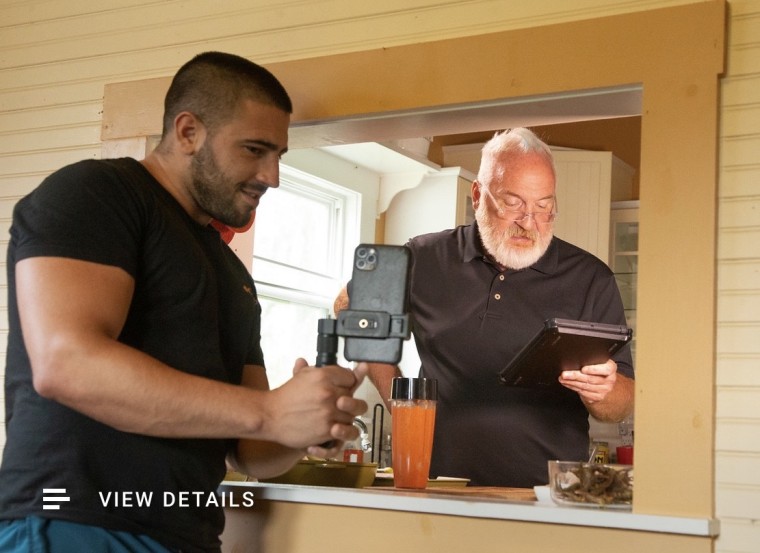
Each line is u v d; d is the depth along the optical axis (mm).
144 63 2580
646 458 1810
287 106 1846
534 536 1790
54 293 1516
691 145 1868
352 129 2354
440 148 4906
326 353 1569
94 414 1527
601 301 2848
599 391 2338
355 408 1564
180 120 1782
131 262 1617
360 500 1929
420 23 2221
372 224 4555
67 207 1570
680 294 1833
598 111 2125
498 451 2715
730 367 1804
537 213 2801
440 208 4582
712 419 1779
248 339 1919
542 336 2166
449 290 2879
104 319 1539
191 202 1806
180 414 1531
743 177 1848
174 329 1695
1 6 2830
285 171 4035
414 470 2090
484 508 1818
